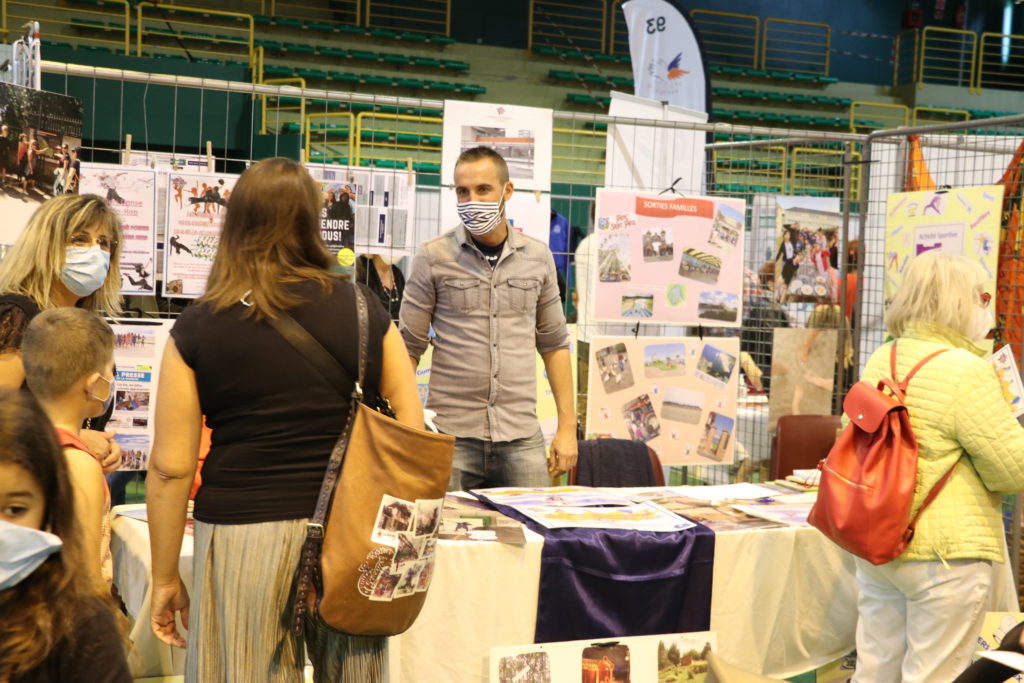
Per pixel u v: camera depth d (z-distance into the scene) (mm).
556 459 2963
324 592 1484
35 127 2682
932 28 12352
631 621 2354
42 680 923
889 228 3854
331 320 1533
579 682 2287
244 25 10406
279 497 1491
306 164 3457
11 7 9156
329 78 10234
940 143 4727
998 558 2209
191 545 2109
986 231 3389
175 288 3361
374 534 1494
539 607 2264
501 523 2379
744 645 2477
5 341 1944
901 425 2201
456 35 11734
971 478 2205
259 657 1491
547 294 2939
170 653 2113
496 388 2824
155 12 9852
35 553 905
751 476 4602
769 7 12703
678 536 2391
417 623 2168
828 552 2584
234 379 1493
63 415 1695
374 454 1508
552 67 11703
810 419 4051
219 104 7156
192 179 3352
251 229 1534
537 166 3705
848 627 2646
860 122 12148
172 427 1531
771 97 12195
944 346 2273
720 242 3957
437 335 2875
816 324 4445
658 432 3961
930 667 2219
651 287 3867
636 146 4902
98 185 3246
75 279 2123
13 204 2629
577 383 4086
